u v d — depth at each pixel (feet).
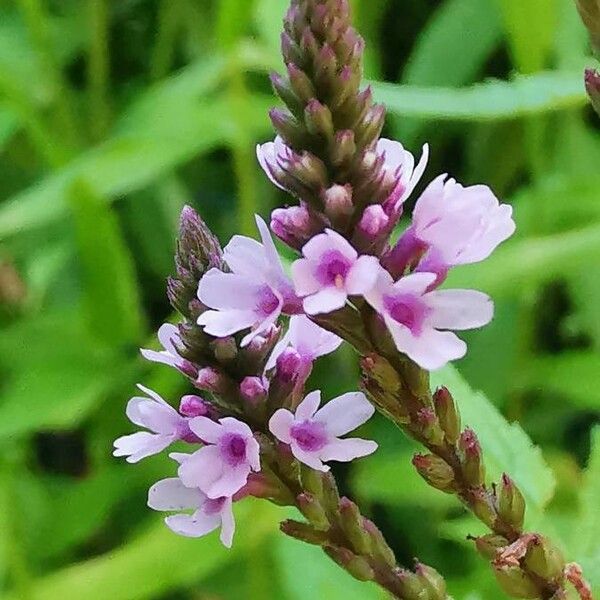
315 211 0.20
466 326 0.18
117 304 0.52
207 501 0.20
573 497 0.49
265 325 0.19
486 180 0.59
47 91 0.59
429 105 0.35
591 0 0.23
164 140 0.49
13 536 0.46
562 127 0.58
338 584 0.41
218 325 0.19
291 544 0.42
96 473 0.56
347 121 0.20
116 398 0.55
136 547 0.44
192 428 0.20
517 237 0.52
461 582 0.46
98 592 0.42
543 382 0.51
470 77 0.57
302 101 0.20
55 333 0.54
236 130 0.50
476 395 0.29
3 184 0.68
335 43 0.20
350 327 0.20
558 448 0.55
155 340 0.51
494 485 0.23
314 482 0.21
